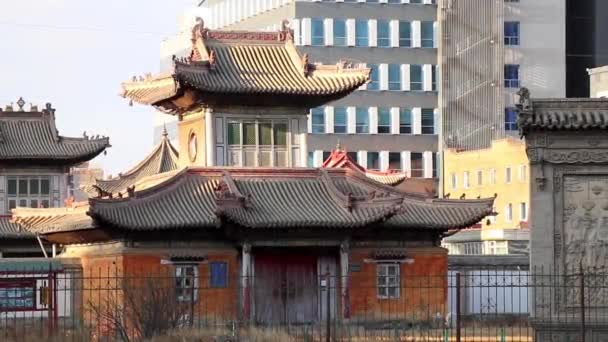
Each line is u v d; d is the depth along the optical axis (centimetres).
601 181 12700
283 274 16250
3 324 14725
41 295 15012
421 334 13900
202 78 16575
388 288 16562
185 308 14488
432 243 16850
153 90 17362
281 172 16662
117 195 16850
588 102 12694
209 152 16850
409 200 16862
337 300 16200
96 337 13950
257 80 16800
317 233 16112
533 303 12675
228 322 15200
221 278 16088
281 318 16150
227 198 15638
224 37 17275
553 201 12700
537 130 12675
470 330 14988
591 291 12644
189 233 16012
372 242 16575
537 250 12700
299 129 17150
